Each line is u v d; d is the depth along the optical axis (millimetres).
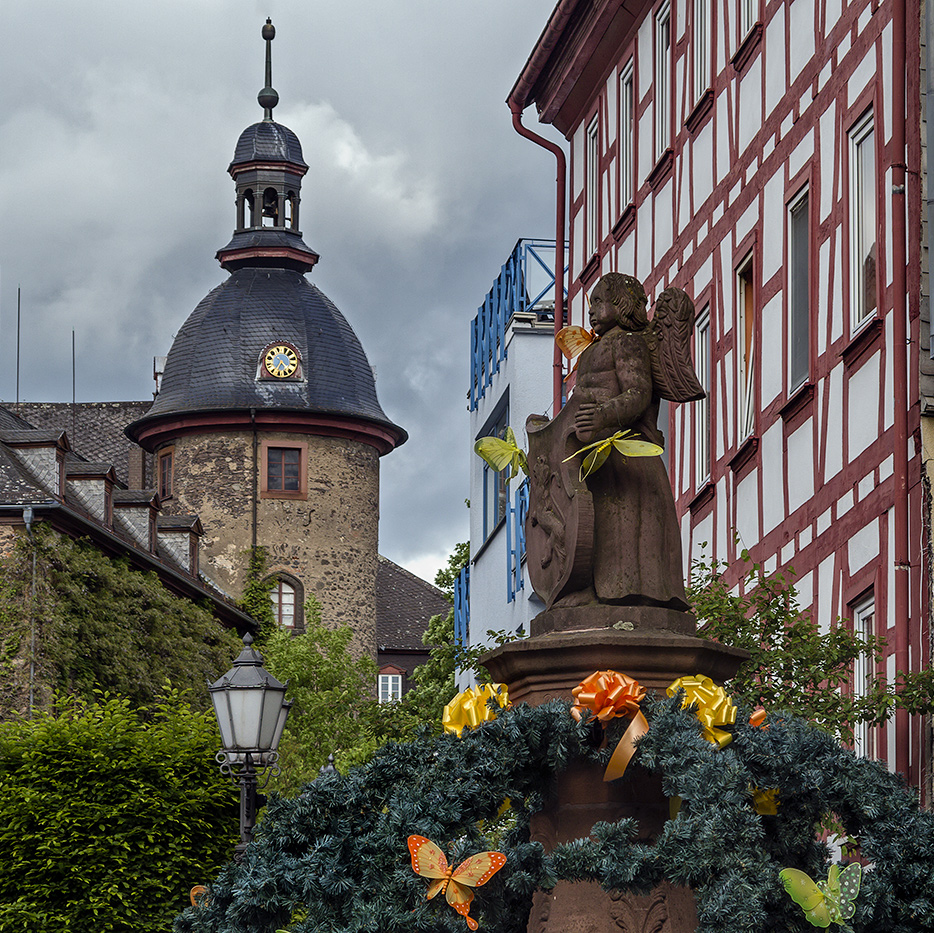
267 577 49125
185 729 18344
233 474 49500
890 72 11758
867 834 6172
